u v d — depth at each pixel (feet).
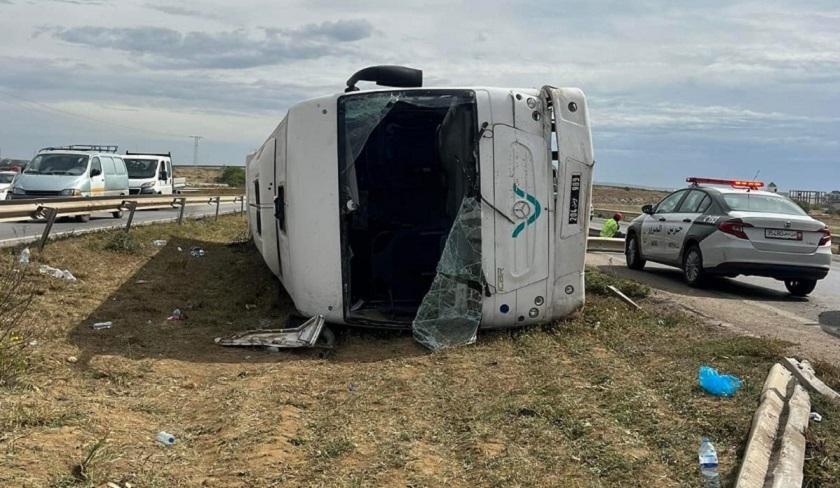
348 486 12.94
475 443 15.07
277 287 34.91
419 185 28.99
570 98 24.90
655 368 20.59
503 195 24.56
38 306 26.40
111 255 41.55
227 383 19.58
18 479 11.91
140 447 14.35
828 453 14.24
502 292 24.79
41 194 68.74
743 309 32.58
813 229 35.45
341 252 24.76
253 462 13.82
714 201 38.55
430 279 28.17
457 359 22.07
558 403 17.31
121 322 26.25
